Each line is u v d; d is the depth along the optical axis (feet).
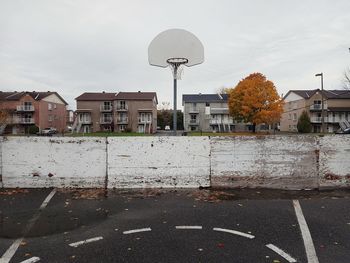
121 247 12.21
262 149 22.18
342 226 14.29
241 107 146.20
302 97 199.62
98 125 200.23
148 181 22.22
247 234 13.43
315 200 18.85
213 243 12.53
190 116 219.61
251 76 145.79
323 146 22.15
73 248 12.17
